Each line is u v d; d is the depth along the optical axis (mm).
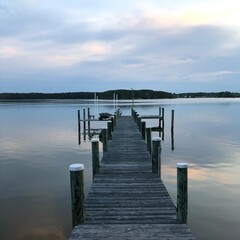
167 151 18234
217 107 76812
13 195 10367
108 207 6023
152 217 5500
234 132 26922
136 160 10086
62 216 8578
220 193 10344
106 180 7852
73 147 20859
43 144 22109
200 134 25906
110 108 68625
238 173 12859
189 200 9680
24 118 45156
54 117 46812
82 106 83750
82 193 5215
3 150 19562
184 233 4691
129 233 4707
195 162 15023
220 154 17031
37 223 8125
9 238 7312
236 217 8406
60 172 13641
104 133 11625
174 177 12234
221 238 7242
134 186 7344
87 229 4871
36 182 11953
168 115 48188
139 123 18234
